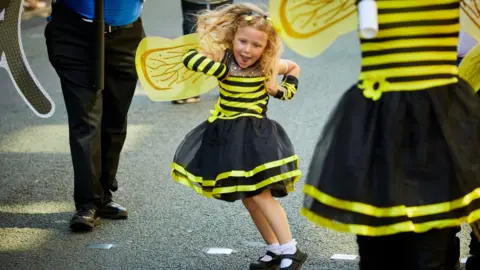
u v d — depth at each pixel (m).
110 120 8.38
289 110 12.38
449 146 5.21
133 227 8.26
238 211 8.60
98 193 8.24
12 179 9.84
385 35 5.25
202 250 7.67
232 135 6.75
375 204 5.14
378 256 5.48
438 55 5.28
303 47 5.69
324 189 5.20
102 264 7.42
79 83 7.92
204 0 11.99
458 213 5.20
